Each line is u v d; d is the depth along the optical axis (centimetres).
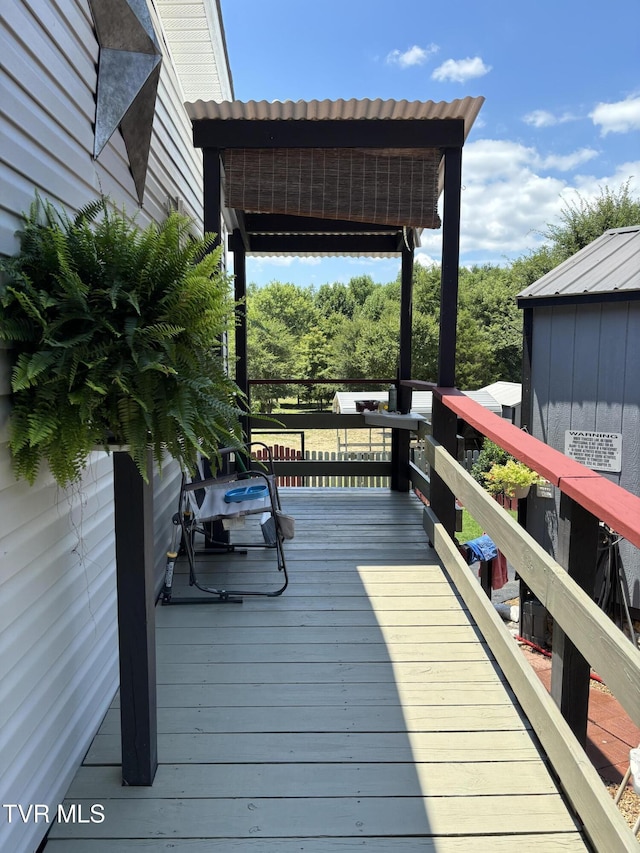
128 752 176
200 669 239
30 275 151
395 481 516
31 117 162
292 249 550
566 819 168
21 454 145
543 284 630
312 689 226
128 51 227
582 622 157
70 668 185
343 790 177
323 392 2673
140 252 161
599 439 583
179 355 163
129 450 154
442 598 303
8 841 141
